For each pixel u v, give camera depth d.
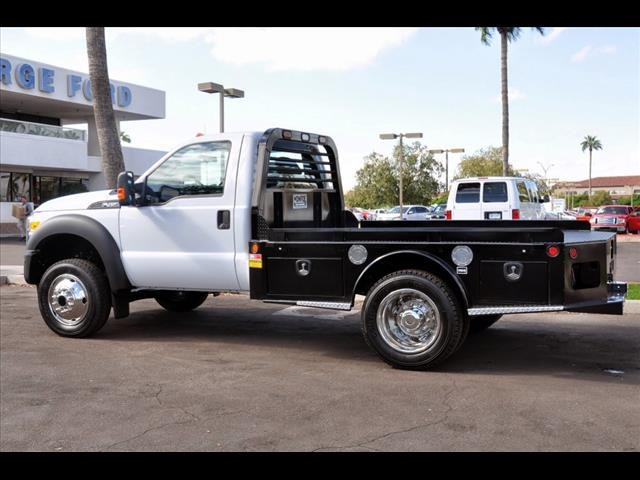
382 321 6.19
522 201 16.42
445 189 52.28
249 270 6.74
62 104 34.66
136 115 38.53
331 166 8.38
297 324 8.66
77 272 7.52
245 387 5.66
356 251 6.29
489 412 4.92
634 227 35.47
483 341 7.46
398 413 4.91
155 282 7.36
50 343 7.45
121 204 7.19
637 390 5.50
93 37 13.48
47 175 34.59
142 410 5.04
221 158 7.02
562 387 5.59
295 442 4.34
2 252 21.22
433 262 5.98
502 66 26.80
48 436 4.51
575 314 9.12
